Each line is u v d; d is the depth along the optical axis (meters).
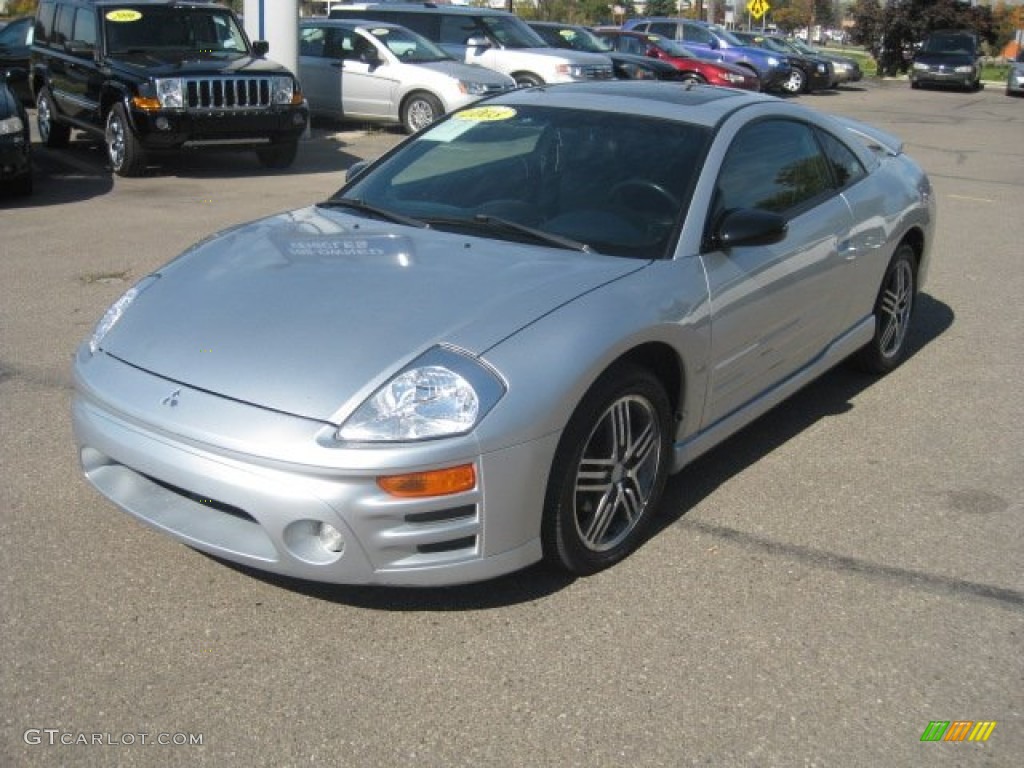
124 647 3.08
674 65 22.77
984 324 6.65
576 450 3.24
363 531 2.92
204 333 3.30
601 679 2.98
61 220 9.05
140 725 2.76
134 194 10.37
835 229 4.66
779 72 26.42
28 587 3.37
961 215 10.38
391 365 3.03
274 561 3.01
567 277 3.48
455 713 2.83
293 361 3.10
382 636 3.16
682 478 4.32
